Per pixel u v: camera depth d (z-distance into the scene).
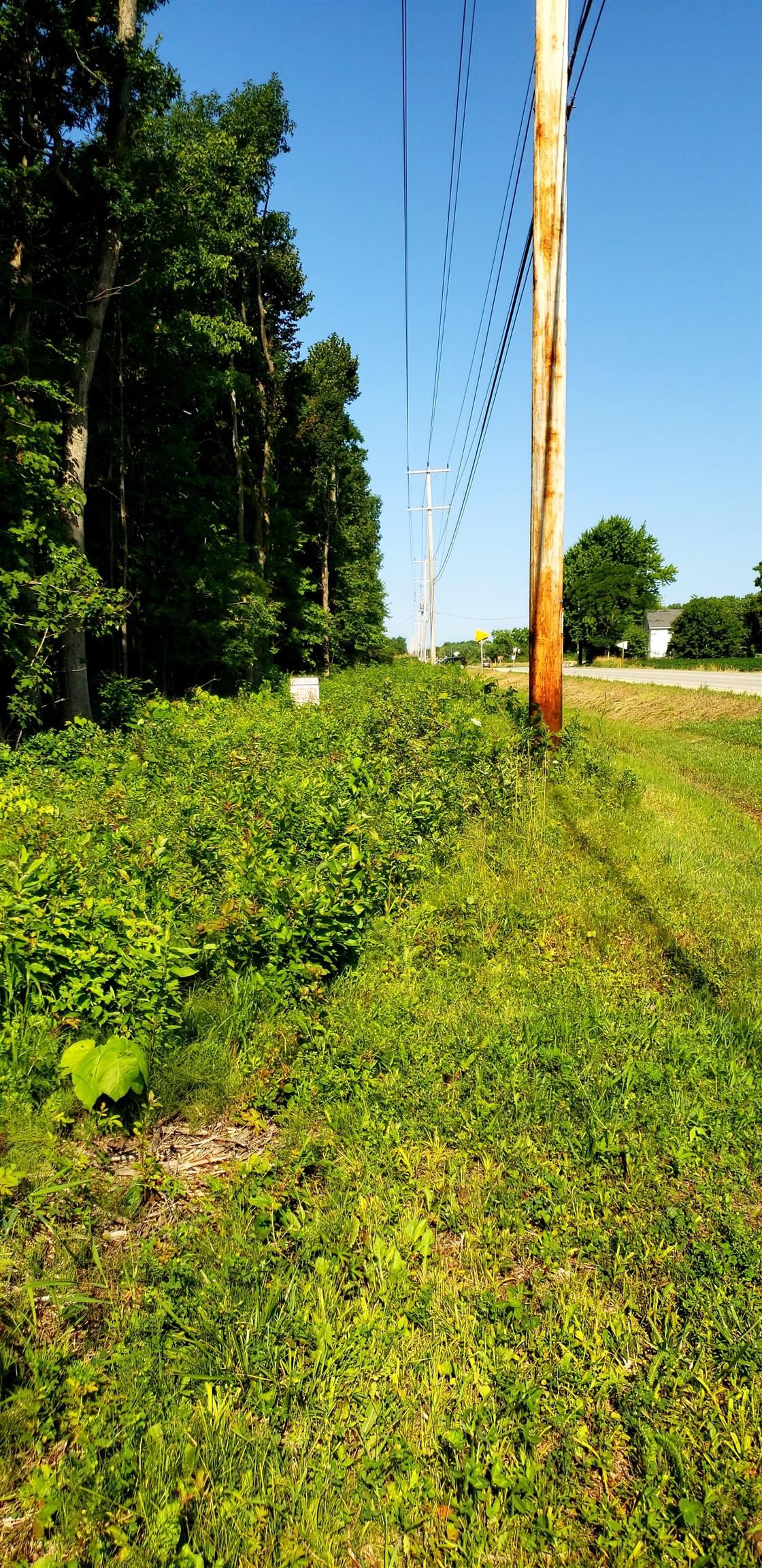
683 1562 1.86
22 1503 1.96
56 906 3.99
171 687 25.70
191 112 25.44
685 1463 2.04
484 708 14.42
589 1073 3.76
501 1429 2.14
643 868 6.80
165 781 8.47
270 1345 2.37
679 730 20.88
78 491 14.86
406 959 4.93
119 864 5.25
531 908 5.84
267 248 29.33
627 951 5.27
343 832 5.96
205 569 23.59
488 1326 2.46
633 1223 2.86
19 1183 2.98
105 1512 1.91
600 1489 2.04
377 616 59.97
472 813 7.97
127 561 22.11
